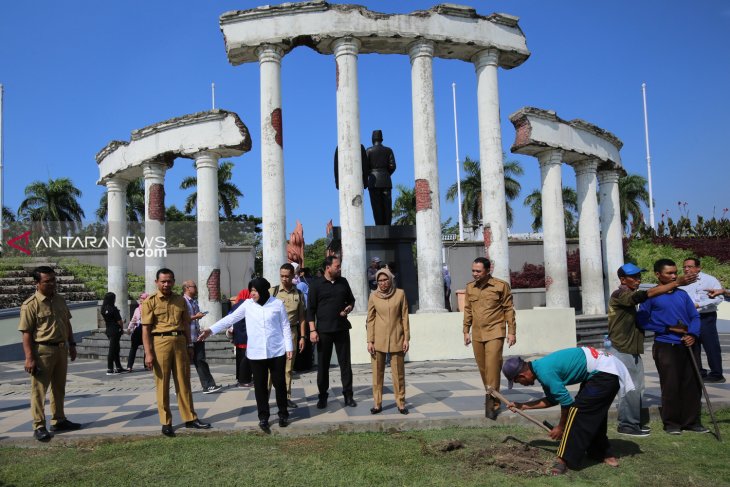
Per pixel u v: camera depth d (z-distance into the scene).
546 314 14.96
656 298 6.73
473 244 25.02
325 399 8.02
